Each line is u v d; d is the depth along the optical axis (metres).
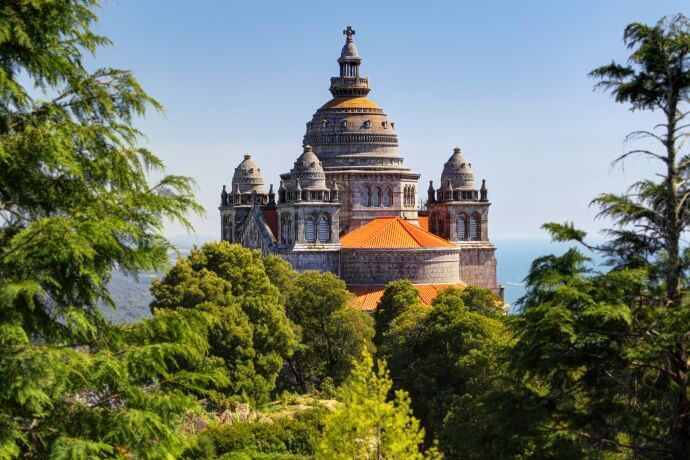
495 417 76.00
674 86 76.19
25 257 50.94
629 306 74.56
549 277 74.94
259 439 150.88
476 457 84.62
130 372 54.19
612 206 76.44
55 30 55.16
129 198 55.72
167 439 54.84
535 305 77.94
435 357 186.38
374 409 84.56
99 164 56.22
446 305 197.00
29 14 54.16
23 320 52.84
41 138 52.59
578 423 73.44
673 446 72.25
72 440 50.84
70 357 51.03
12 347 49.94
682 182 75.56
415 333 197.25
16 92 52.12
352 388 88.38
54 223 50.94
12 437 50.00
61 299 54.31
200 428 148.50
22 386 48.31
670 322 71.06
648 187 76.88
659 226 76.88
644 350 69.00
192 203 57.81
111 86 57.06
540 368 76.06
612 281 73.81
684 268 74.81
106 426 53.09
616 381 74.50
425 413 185.25
